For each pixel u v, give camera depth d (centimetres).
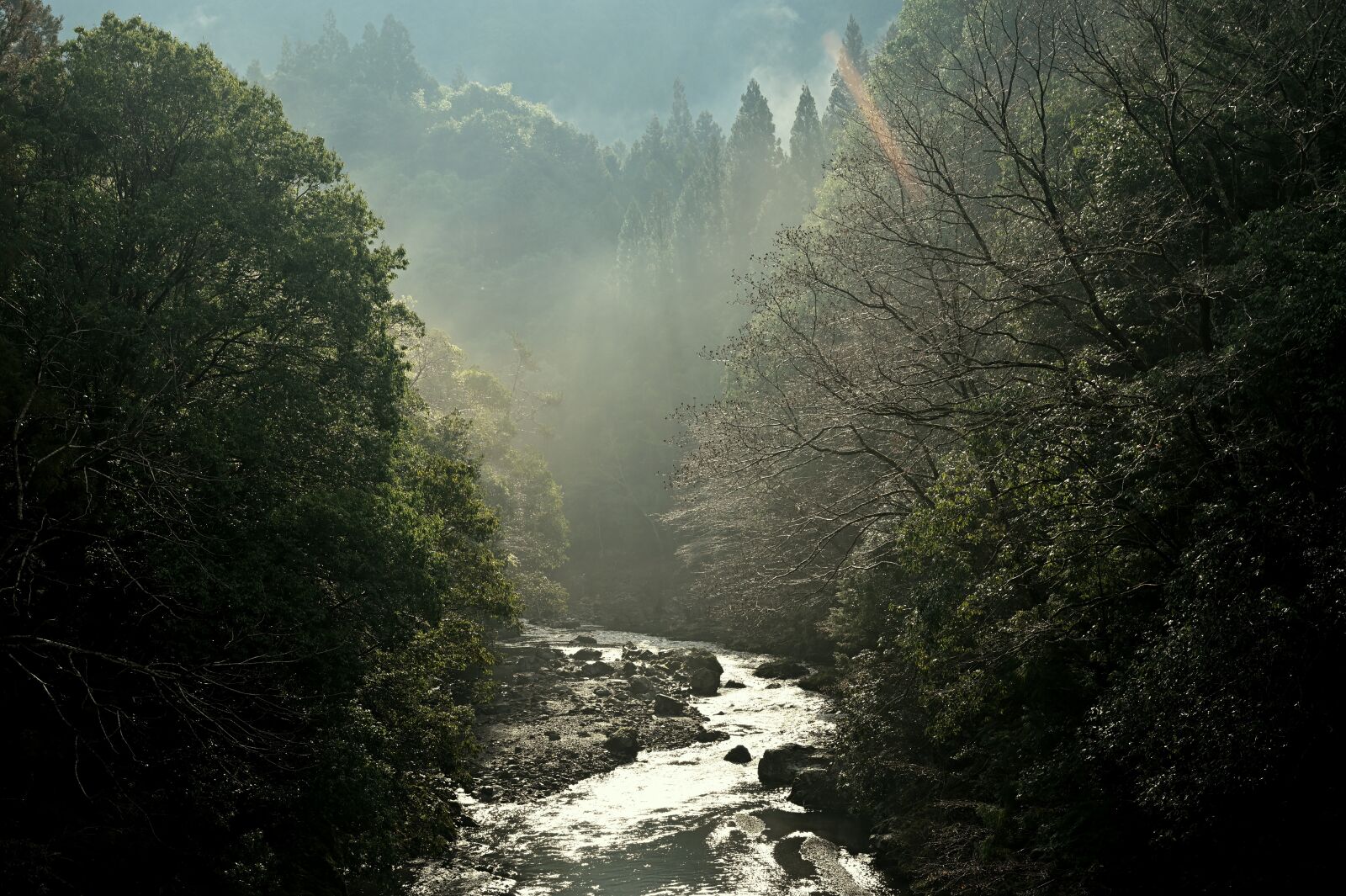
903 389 2114
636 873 2106
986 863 1730
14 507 1432
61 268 1866
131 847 1517
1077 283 2130
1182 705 1245
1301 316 1187
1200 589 1240
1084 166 2148
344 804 1731
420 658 2234
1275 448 1355
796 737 3319
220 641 1667
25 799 1434
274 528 1788
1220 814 1338
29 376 1623
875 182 2638
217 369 2198
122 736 1468
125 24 2206
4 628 1438
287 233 2133
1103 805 1592
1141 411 1437
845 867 2081
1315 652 1170
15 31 2322
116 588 1634
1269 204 1811
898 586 2697
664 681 4291
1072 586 1620
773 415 2728
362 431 2248
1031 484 1577
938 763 2202
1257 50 1819
